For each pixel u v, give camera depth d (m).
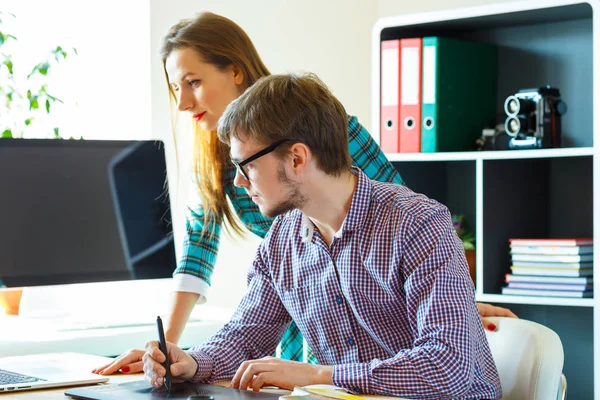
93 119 3.40
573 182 3.25
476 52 3.29
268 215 1.59
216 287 3.43
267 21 3.54
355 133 2.08
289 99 1.54
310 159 1.54
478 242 3.01
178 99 2.24
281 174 1.54
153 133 3.34
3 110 3.13
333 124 1.56
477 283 3.02
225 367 1.72
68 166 2.33
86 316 2.72
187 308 2.20
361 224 1.60
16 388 1.59
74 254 2.32
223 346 1.75
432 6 3.64
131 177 2.42
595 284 2.77
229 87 2.15
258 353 1.80
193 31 2.12
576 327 3.20
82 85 3.38
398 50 3.18
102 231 2.36
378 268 1.58
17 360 1.93
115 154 2.41
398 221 1.57
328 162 1.56
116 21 3.42
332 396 1.35
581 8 2.96
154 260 2.43
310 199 1.58
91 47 3.41
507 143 3.20
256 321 1.79
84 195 2.35
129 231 2.40
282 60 3.59
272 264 1.77
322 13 3.71
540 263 2.95
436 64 3.11
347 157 1.60
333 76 3.75
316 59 3.69
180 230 3.38
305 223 1.69
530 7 2.96
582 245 2.89
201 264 2.22
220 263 3.44
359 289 1.61
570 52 3.23
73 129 3.30
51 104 3.24
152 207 2.45
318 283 1.68
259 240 3.56
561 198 3.28
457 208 3.49
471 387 1.52
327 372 1.51
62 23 3.34
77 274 2.31
